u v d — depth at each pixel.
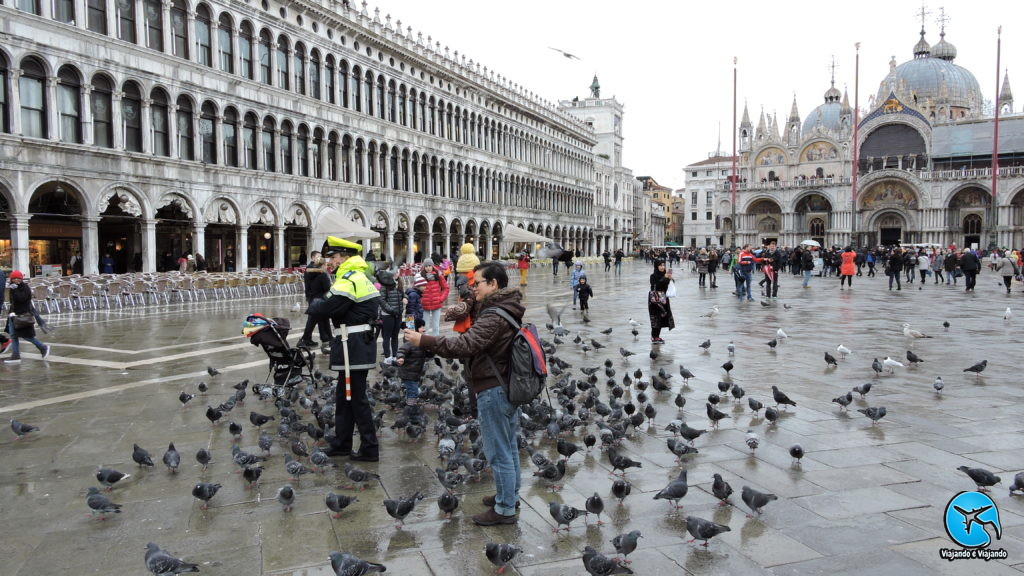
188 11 34.03
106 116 30.14
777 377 12.08
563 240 87.44
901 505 6.26
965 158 93.75
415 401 9.30
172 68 32.94
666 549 5.45
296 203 41.62
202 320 21.06
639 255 126.38
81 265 35.38
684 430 7.64
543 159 81.88
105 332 18.27
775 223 106.75
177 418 9.59
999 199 87.38
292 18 41.66
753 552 5.37
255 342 10.97
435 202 57.56
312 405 9.27
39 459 7.84
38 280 23.98
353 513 6.28
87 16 29.09
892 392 10.80
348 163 47.03
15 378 12.30
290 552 5.48
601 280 46.88
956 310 23.67
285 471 7.42
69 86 28.58
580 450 7.87
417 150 55.31
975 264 33.03
